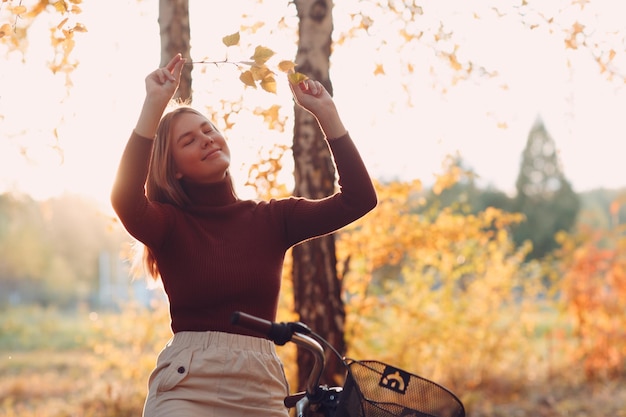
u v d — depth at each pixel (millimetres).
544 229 36812
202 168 2863
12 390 12102
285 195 6219
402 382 2555
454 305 9680
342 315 5781
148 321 9359
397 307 8227
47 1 3922
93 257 42625
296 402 2723
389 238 7441
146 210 2719
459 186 24797
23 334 20578
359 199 2883
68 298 42562
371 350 8258
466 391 9805
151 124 2699
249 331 2793
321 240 5754
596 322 11078
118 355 9523
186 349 2750
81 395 10711
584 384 10703
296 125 5648
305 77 2869
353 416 2473
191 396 2699
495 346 10281
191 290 2773
